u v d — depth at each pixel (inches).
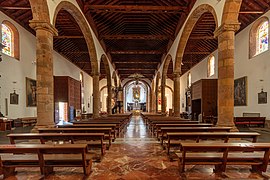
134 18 588.4
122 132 420.2
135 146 267.0
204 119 543.5
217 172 167.8
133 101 1675.7
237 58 581.6
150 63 1055.6
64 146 148.3
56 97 599.8
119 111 1183.6
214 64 736.3
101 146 212.5
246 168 177.2
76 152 151.9
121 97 1316.4
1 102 444.1
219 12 301.6
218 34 295.7
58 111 598.2
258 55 485.4
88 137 208.4
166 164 189.9
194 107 663.8
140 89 1702.8
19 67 509.0
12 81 481.4
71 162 159.2
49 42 281.0
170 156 207.3
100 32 621.3
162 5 500.7
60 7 334.0
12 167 162.9
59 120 592.1
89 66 1016.9
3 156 169.2
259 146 150.7
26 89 540.4
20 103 512.4
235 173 165.9
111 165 187.8
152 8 460.4
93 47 555.2
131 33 700.7
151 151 238.8
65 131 240.7
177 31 568.7
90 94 1186.0
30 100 558.9
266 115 459.8
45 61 275.0
